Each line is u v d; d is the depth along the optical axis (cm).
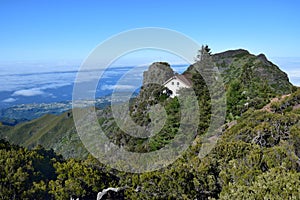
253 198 1089
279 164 1708
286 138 2338
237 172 1697
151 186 1894
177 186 1866
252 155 1777
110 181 2139
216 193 1847
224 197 1173
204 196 1873
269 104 4062
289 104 3700
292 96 3744
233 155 1980
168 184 1875
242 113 3888
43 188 1933
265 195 1062
